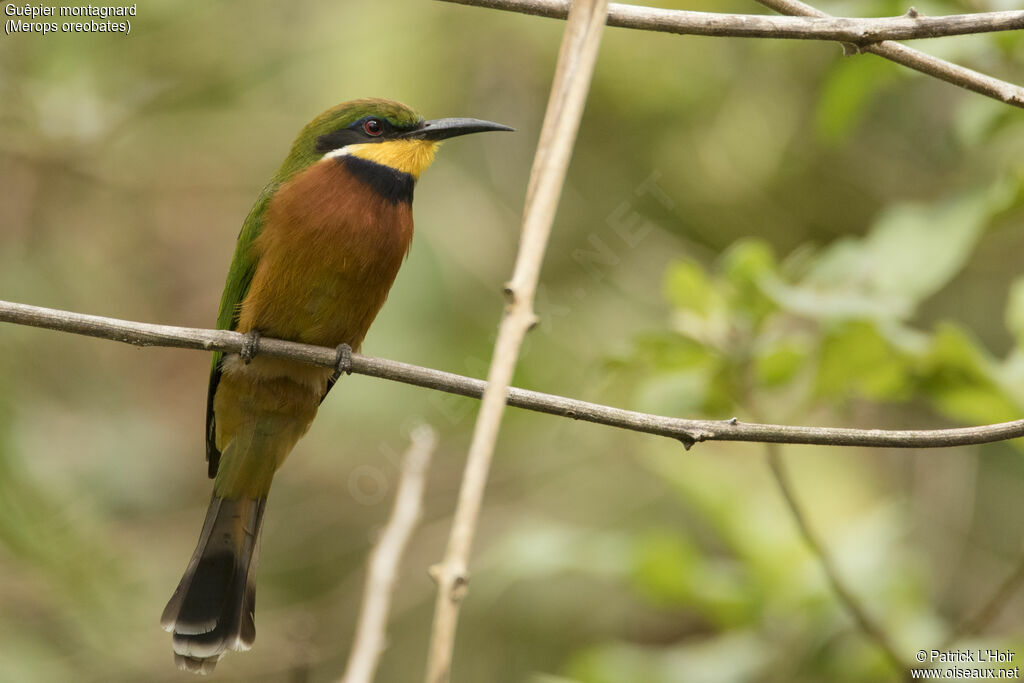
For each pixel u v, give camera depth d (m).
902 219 7.87
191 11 13.40
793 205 12.96
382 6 12.52
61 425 12.92
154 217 13.90
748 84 12.77
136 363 13.67
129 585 12.16
